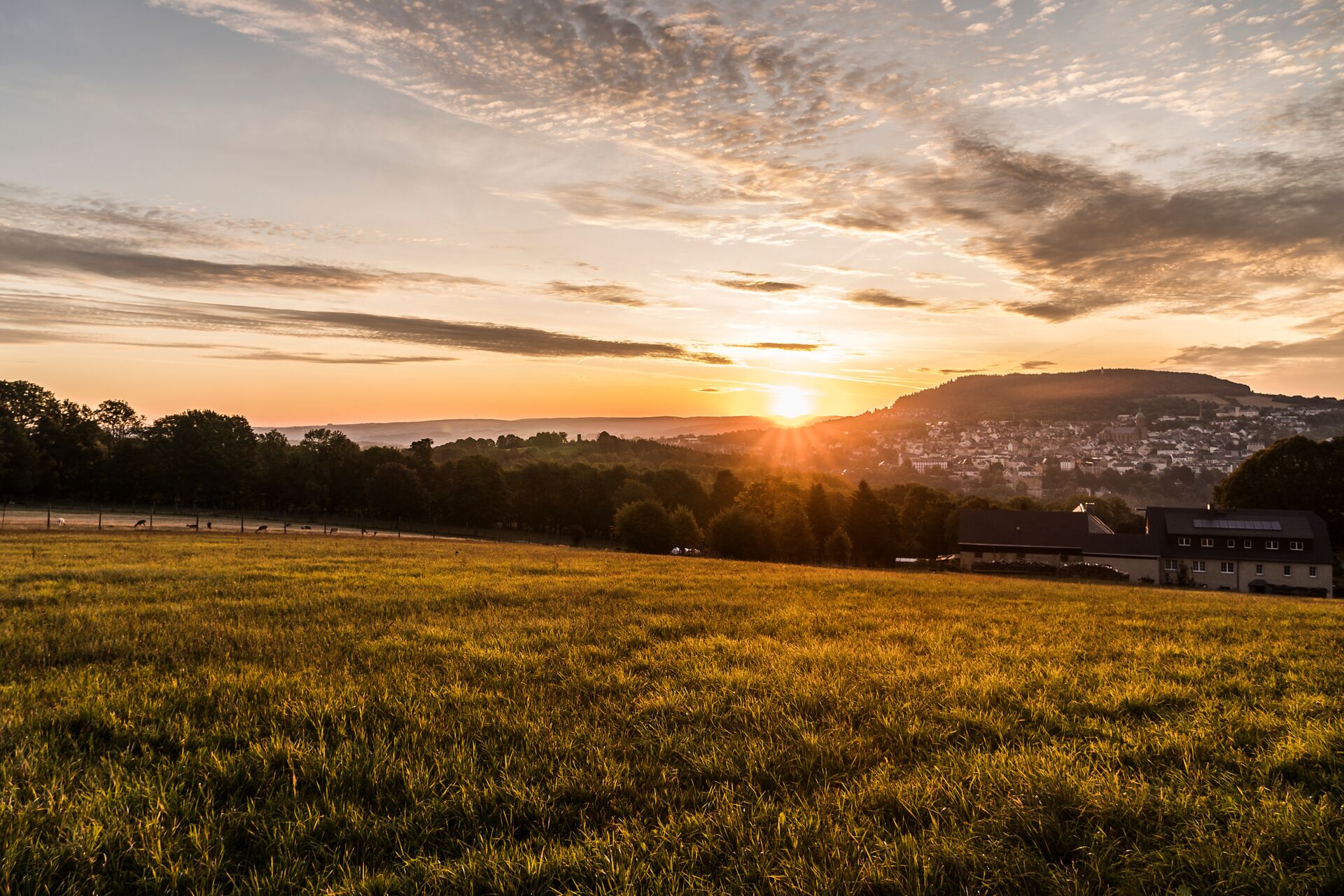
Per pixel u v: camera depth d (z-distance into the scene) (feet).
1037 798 19.02
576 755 22.63
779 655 38.17
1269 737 24.52
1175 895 15.01
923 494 395.96
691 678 32.81
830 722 26.23
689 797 19.85
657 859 16.38
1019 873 15.71
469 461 374.63
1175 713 27.94
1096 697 29.58
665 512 295.28
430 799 19.36
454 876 15.58
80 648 37.99
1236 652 41.22
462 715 26.48
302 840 17.56
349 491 382.22
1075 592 94.58
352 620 49.21
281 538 174.70
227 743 24.23
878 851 16.66
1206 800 19.06
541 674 33.40
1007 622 54.24
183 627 44.55
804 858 16.28
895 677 32.81
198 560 96.73
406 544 172.24
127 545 124.26
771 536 286.25
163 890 15.61
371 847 17.35
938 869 15.70
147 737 24.47
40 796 19.33
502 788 19.98
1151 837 17.31
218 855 16.83
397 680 31.60
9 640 39.86
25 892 15.34
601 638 43.34
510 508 379.14
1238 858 15.94
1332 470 249.96
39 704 27.89
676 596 67.41
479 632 45.11
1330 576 220.02
